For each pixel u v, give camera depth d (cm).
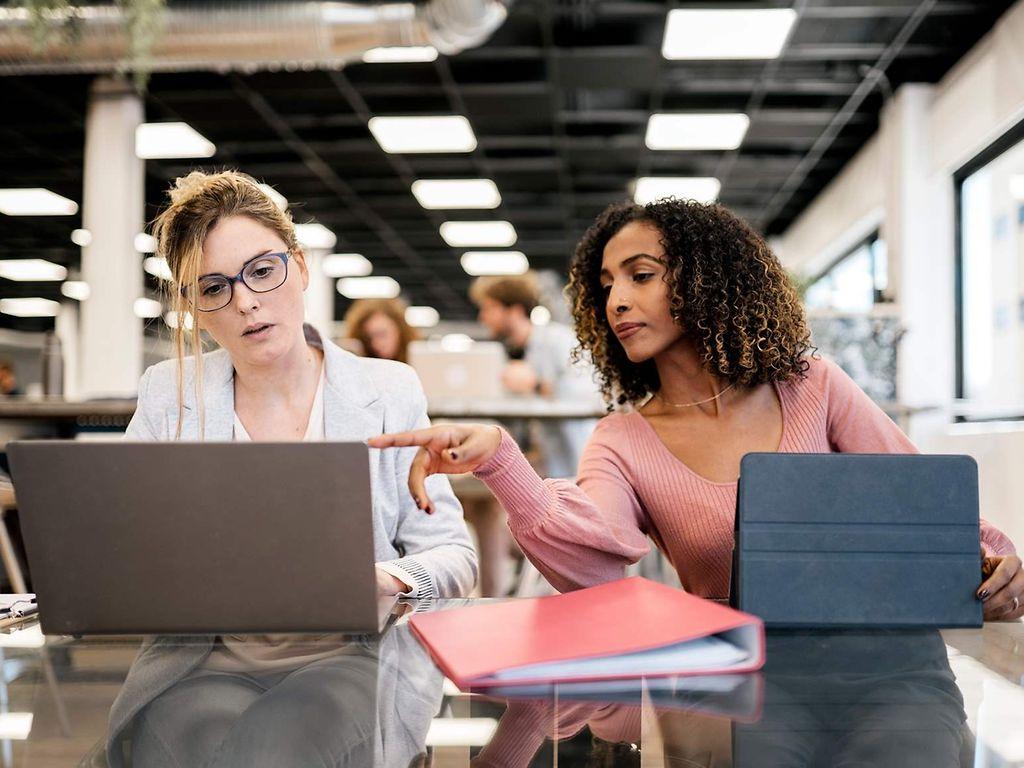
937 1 453
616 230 140
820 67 540
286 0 410
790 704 68
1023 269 444
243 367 134
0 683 74
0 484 194
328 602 83
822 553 90
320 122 630
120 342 580
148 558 83
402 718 65
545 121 627
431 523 134
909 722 65
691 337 132
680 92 575
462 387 469
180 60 424
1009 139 470
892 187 576
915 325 546
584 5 464
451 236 968
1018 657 81
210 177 132
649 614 83
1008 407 459
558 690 71
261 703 69
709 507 123
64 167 741
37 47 391
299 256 135
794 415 129
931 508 91
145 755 59
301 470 80
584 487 125
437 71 545
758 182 766
